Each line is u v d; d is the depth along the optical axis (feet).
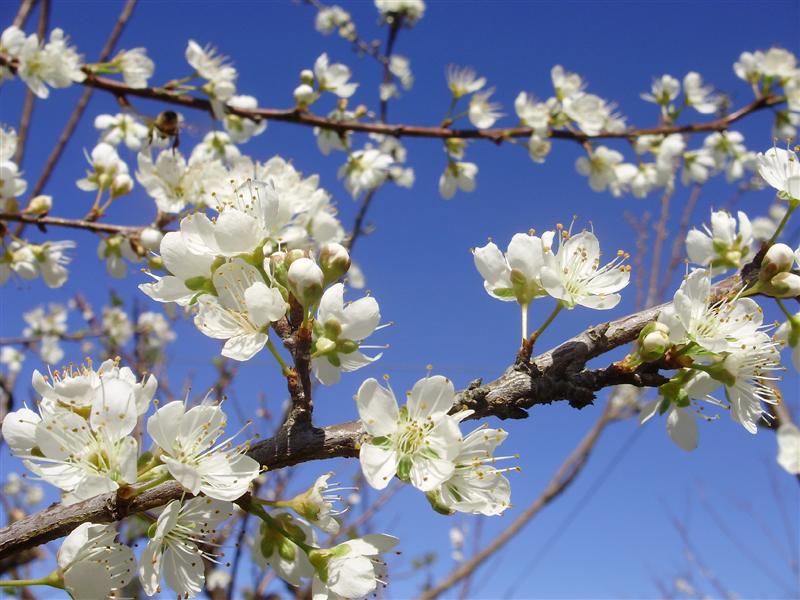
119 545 0.70
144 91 1.45
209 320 0.74
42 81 1.38
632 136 1.86
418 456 0.69
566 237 0.80
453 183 1.82
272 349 0.71
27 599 1.55
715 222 0.89
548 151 1.76
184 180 1.21
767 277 0.78
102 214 1.34
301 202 1.05
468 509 0.69
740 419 0.76
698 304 0.76
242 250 0.74
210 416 0.69
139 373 2.02
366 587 0.72
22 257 1.44
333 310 0.72
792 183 0.79
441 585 2.36
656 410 0.78
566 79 1.80
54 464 0.68
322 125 1.67
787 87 1.77
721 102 1.95
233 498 0.67
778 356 0.77
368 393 0.69
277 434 0.70
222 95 1.49
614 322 0.76
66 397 0.70
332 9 2.16
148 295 0.75
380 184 1.91
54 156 1.68
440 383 0.70
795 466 0.91
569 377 0.73
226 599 1.62
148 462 0.69
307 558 0.74
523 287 0.76
